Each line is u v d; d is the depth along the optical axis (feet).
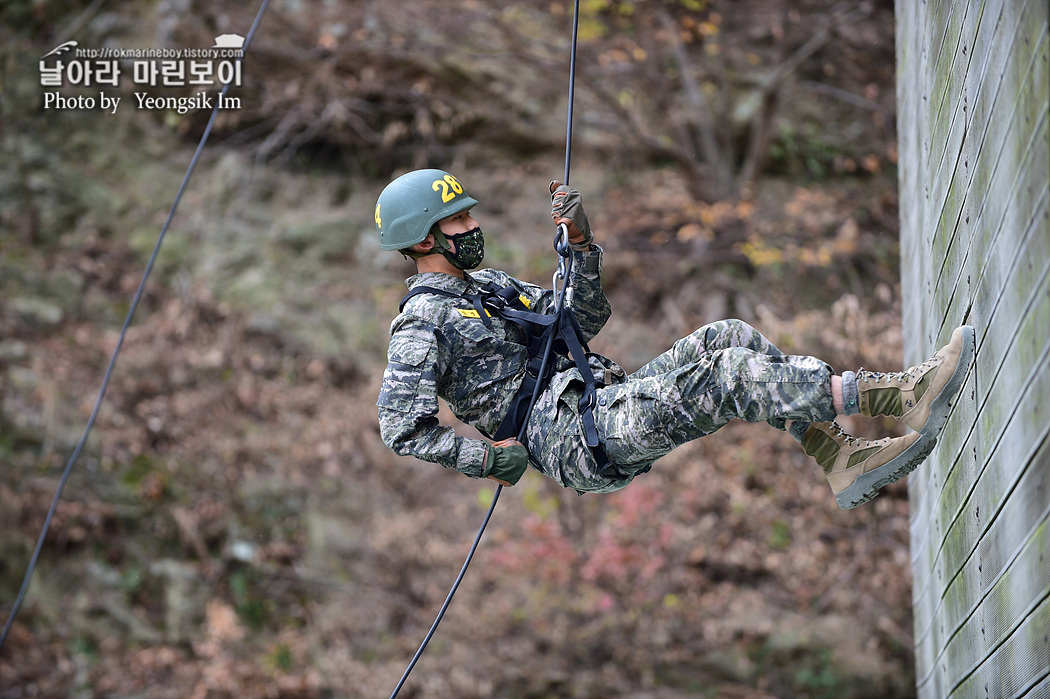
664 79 86.22
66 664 67.15
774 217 81.25
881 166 84.23
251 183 87.15
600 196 86.28
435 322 19.74
